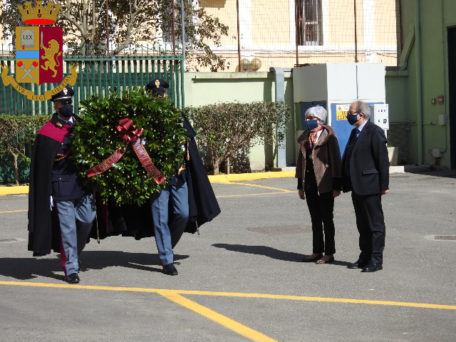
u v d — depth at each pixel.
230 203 15.14
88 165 8.41
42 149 8.44
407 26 22.44
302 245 10.69
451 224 12.26
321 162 9.32
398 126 22.20
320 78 20.42
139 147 8.48
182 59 20.17
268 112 20.03
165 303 7.58
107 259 9.87
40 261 9.88
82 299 7.77
